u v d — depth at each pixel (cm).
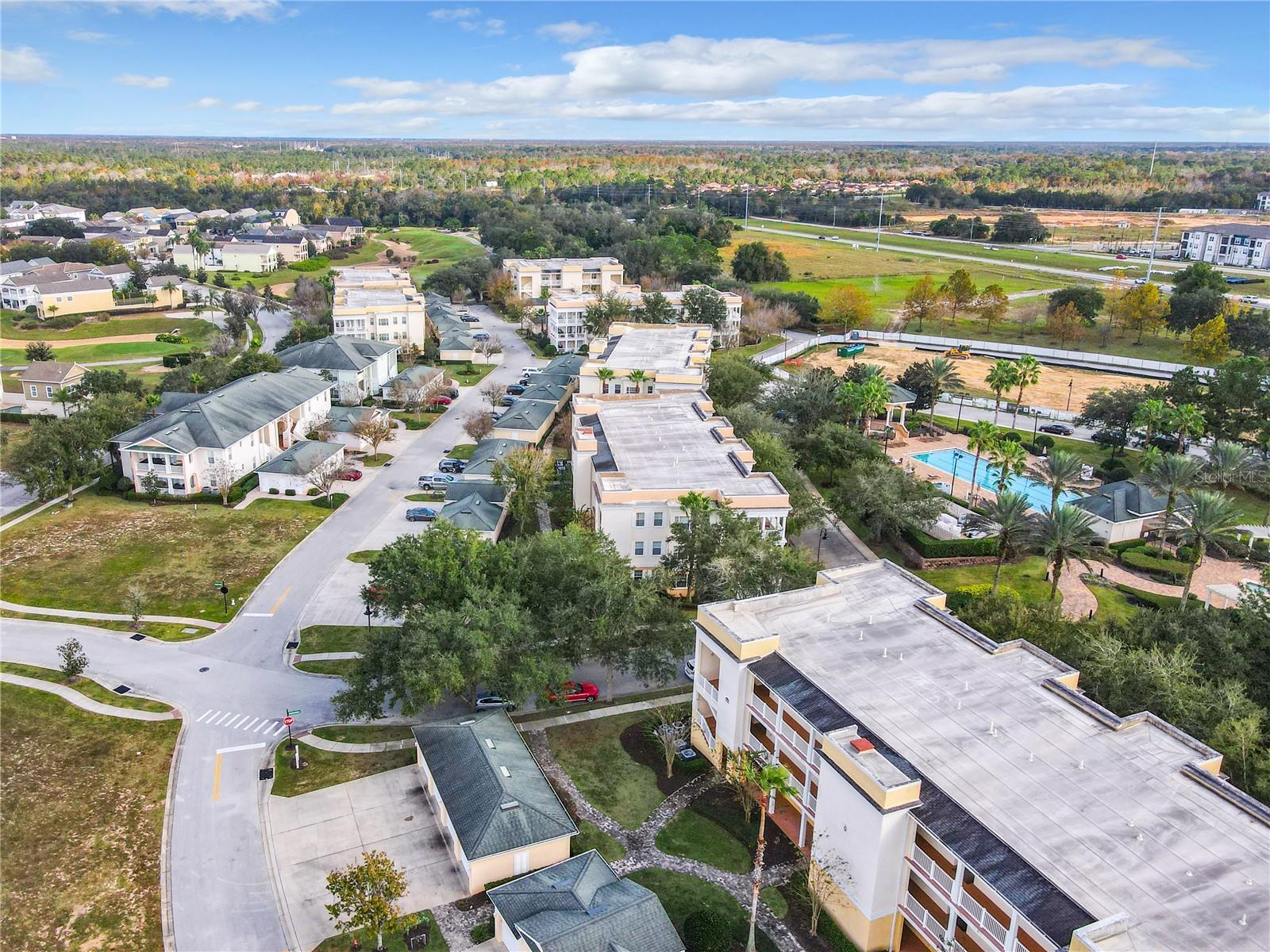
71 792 5619
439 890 4912
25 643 7281
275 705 6556
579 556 6669
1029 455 12419
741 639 5438
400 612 6600
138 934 4616
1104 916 3622
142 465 10194
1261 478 9838
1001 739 4738
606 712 6575
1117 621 7000
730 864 5153
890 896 4462
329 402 13512
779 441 9938
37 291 19538
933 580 8812
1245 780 5066
